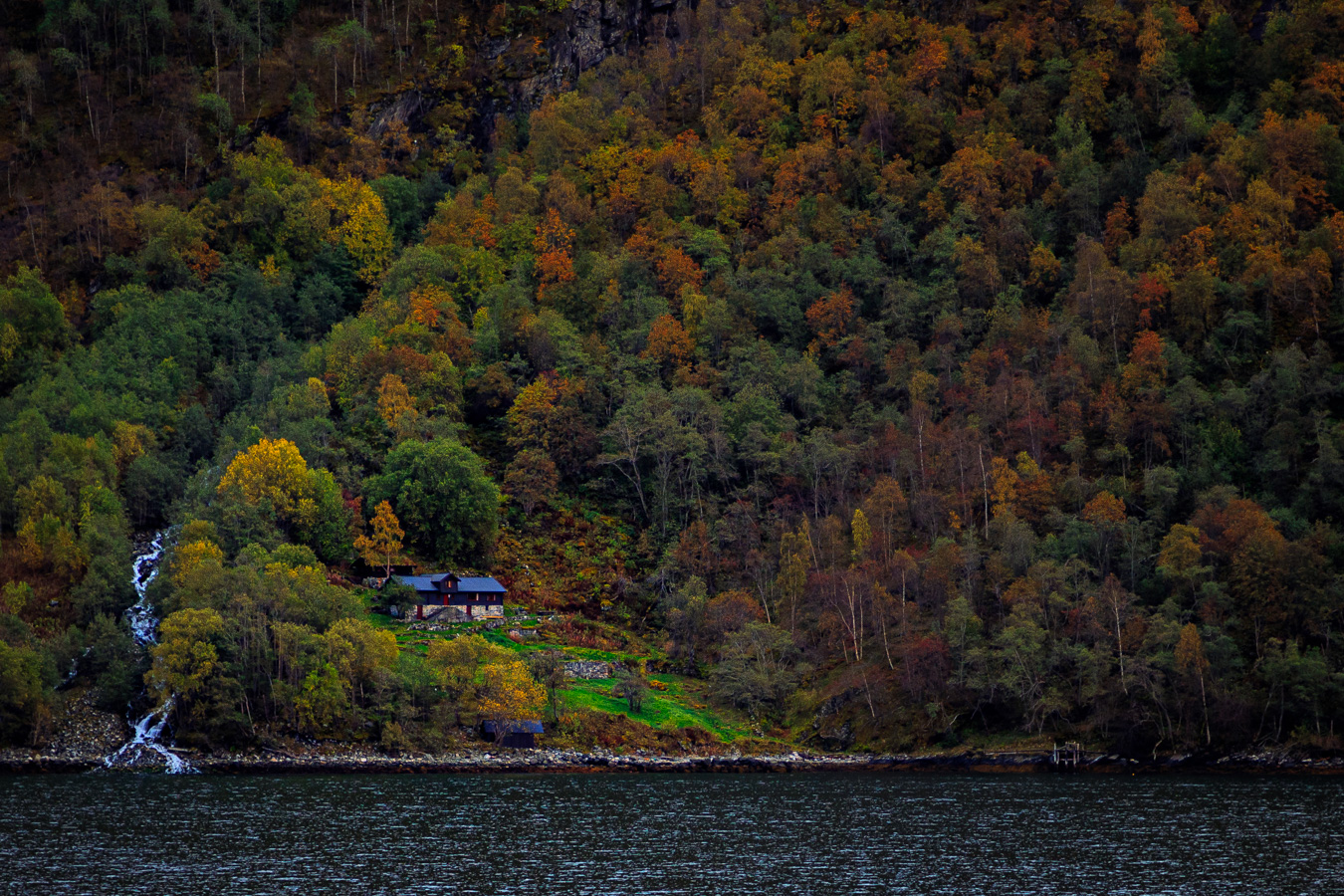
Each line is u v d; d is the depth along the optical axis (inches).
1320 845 4217.5
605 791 5467.5
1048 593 6742.1
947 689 6673.2
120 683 6279.5
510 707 6338.6
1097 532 7047.2
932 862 3973.9
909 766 6456.7
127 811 4731.8
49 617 6756.9
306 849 4067.4
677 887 3624.5
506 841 4256.9
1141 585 6870.1
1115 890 3599.9
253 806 4881.9
